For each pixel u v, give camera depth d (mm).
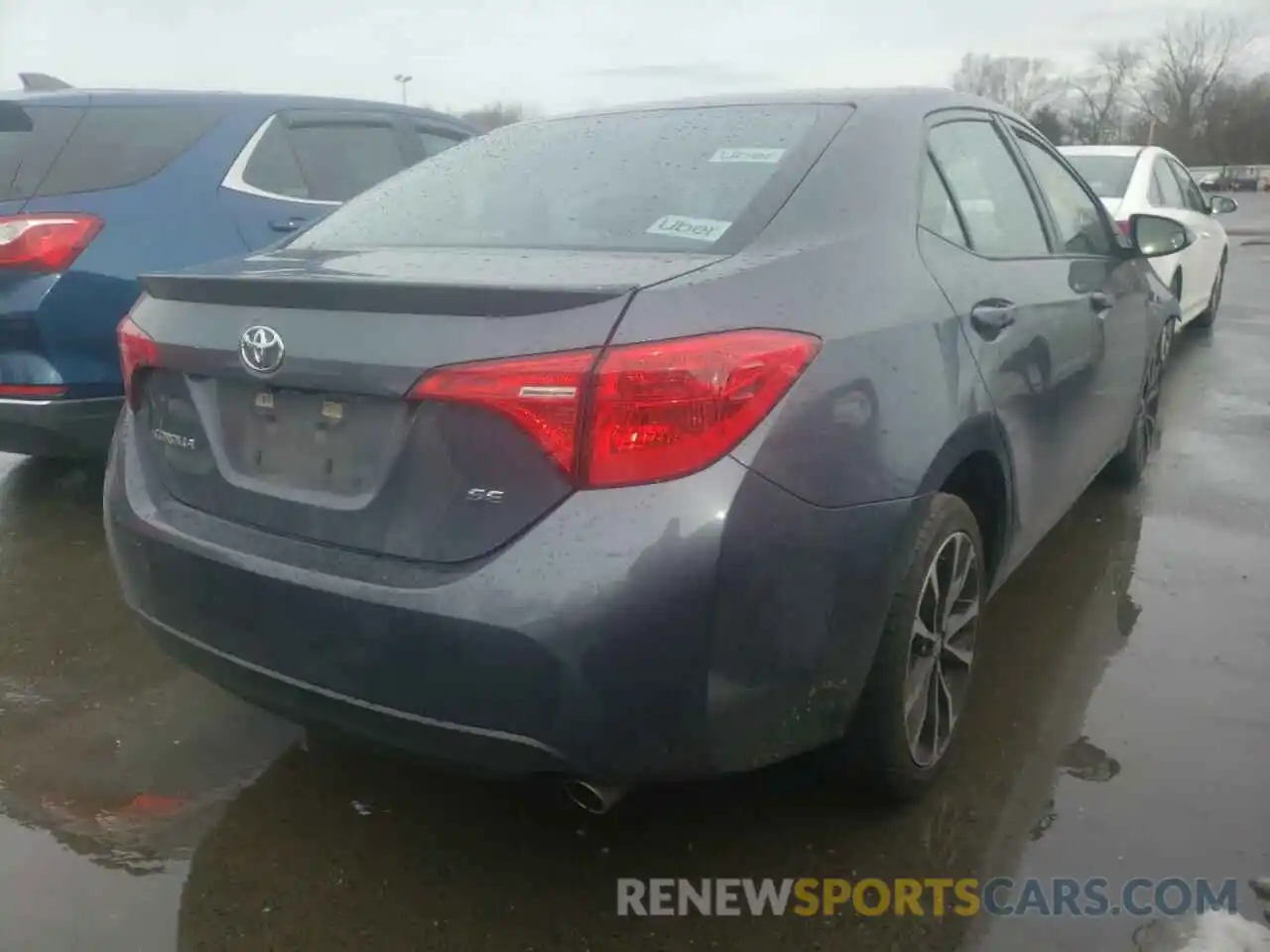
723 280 2104
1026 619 3609
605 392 1901
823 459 2070
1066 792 2666
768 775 2740
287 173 5117
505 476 1950
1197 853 2449
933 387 2373
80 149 4445
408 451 2037
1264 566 4035
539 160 2936
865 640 2227
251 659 2230
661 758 1986
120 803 2684
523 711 1938
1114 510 4629
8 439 4203
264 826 2594
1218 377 7336
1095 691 3141
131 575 2480
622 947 2205
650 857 2469
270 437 2264
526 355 1937
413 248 2592
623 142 2889
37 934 2254
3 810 2656
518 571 1917
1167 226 4230
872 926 2252
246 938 2240
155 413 2541
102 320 4145
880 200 2543
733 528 1932
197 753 2902
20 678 3277
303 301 2172
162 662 3385
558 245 2449
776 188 2453
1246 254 17625
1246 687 3156
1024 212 3363
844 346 2162
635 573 1885
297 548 2170
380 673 2039
